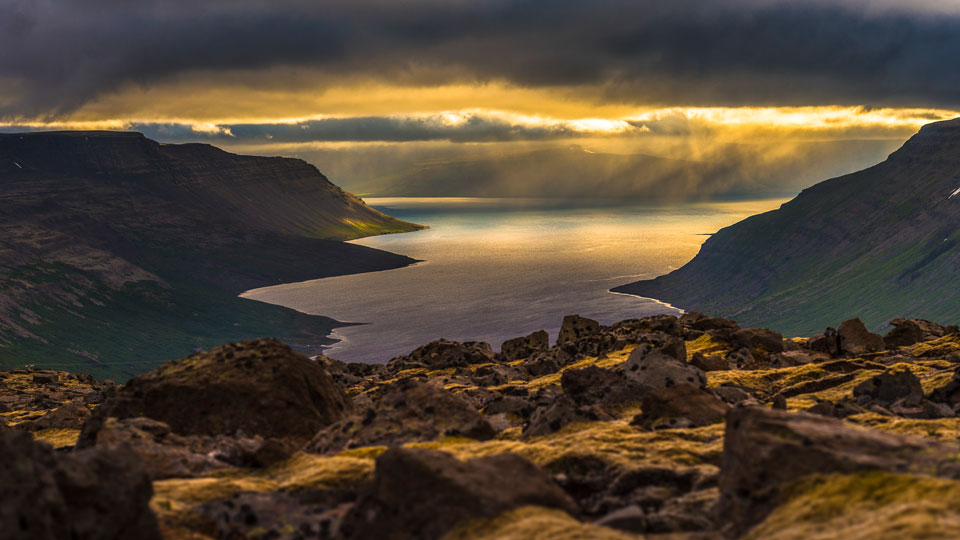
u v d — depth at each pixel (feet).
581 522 72.64
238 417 126.31
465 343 364.17
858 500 61.93
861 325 256.93
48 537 55.06
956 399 155.33
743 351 249.55
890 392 155.02
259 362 133.90
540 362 277.44
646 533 71.61
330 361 320.50
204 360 135.23
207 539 74.43
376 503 72.18
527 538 63.10
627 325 351.05
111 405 128.47
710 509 78.28
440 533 67.77
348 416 134.92
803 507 63.57
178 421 126.00
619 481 91.86
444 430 121.60
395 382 238.89
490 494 69.72
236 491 88.84
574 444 106.93
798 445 69.21
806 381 203.00
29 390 340.18
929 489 60.44
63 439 183.32
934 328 291.99
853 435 71.77
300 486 90.27
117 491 63.57
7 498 53.98
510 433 127.54
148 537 65.82
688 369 159.74
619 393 151.12
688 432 111.04
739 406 77.92
